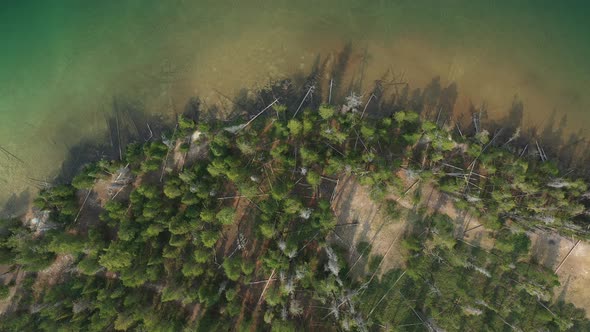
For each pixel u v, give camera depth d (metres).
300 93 66.12
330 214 59.66
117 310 60.72
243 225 64.12
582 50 66.06
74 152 67.88
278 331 57.88
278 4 68.19
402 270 63.00
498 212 61.50
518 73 66.00
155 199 60.81
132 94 68.00
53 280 65.56
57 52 69.44
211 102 66.94
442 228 62.72
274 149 61.25
